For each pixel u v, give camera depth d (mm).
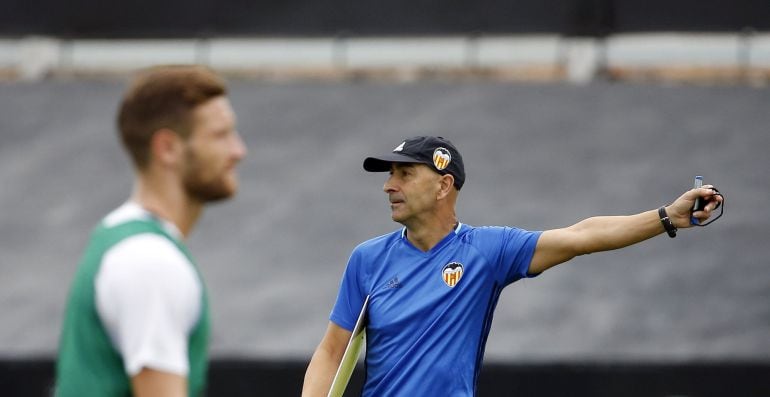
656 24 47000
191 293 9008
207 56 49250
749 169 39844
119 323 8852
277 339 34031
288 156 41750
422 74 48562
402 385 17344
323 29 48719
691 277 35688
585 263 36219
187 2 49125
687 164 40156
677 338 33375
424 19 48219
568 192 39125
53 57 49781
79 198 40500
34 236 38938
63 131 43625
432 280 17578
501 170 40188
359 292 18172
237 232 38750
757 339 33344
